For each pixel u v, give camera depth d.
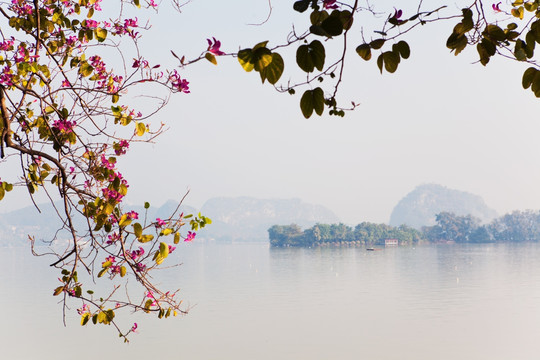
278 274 160.75
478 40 3.17
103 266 5.18
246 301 104.94
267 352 63.59
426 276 148.62
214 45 3.77
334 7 2.83
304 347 65.81
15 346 68.81
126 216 5.24
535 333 71.69
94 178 5.27
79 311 5.39
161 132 5.50
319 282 136.50
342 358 60.41
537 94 3.09
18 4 5.56
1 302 108.06
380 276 149.50
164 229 5.28
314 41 2.48
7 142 4.58
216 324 81.06
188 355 62.53
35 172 5.13
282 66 2.44
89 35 5.68
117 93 5.09
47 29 5.63
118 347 67.00
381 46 2.85
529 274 151.75
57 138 5.24
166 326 79.19
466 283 131.12
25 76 5.37
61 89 5.05
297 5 2.79
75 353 64.56
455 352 62.66
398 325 78.50
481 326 77.06
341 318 84.75
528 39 3.09
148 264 5.29
